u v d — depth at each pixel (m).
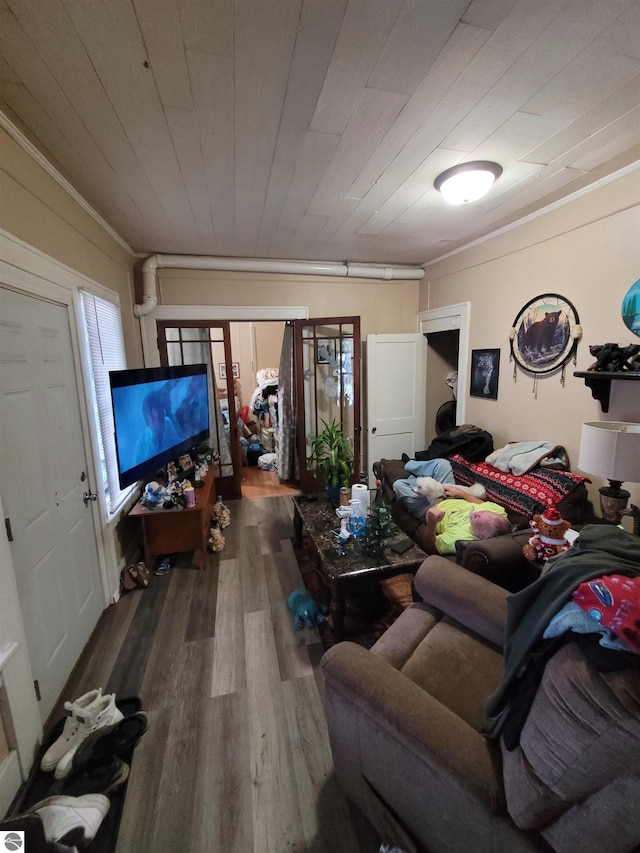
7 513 1.42
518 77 1.39
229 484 4.27
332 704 1.17
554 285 2.59
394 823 1.07
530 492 2.37
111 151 1.83
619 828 0.67
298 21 1.13
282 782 1.36
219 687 1.76
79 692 1.75
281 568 2.80
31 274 1.67
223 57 1.27
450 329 3.81
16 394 1.53
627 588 0.76
